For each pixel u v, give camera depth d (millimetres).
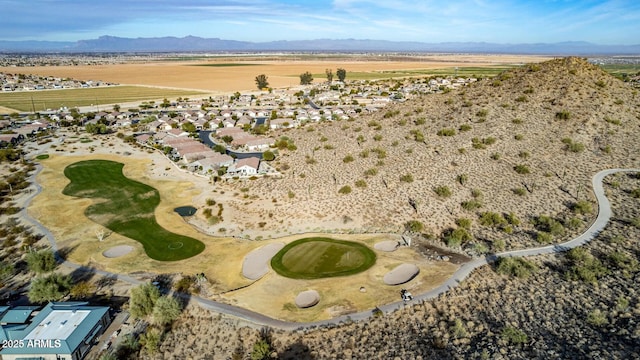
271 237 74125
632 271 53969
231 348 47219
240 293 56656
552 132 95875
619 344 41344
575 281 53781
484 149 94125
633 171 80125
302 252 66625
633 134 92750
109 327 51344
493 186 82000
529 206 74875
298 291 56281
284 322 50406
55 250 70688
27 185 101375
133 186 101250
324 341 46906
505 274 57250
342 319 50250
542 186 79500
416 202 80125
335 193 87062
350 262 63000
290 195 88062
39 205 89000
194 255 68750
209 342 48406
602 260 57812
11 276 63250
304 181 95688
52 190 98188
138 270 64312
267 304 54031
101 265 65938
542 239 64562
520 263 58281
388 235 71625
